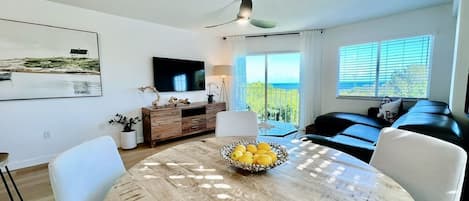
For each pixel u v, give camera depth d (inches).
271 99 202.8
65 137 123.0
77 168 37.9
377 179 39.1
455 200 34.2
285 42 190.2
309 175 41.1
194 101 188.7
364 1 118.1
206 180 39.4
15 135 108.2
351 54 167.8
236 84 202.5
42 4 111.7
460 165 34.7
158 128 145.7
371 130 117.8
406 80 144.7
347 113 158.4
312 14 138.4
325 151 54.1
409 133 44.6
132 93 149.0
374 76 158.2
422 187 38.4
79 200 36.3
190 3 117.3
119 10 128.4
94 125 133.3
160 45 161.8
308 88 181.5
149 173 42.3
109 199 33.3
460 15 81.9
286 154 48.4
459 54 82.4
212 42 198.4
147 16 140.7
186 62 177.5
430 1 121.2
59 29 117.1
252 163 41.6
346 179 39.2
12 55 105.0
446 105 104.3
